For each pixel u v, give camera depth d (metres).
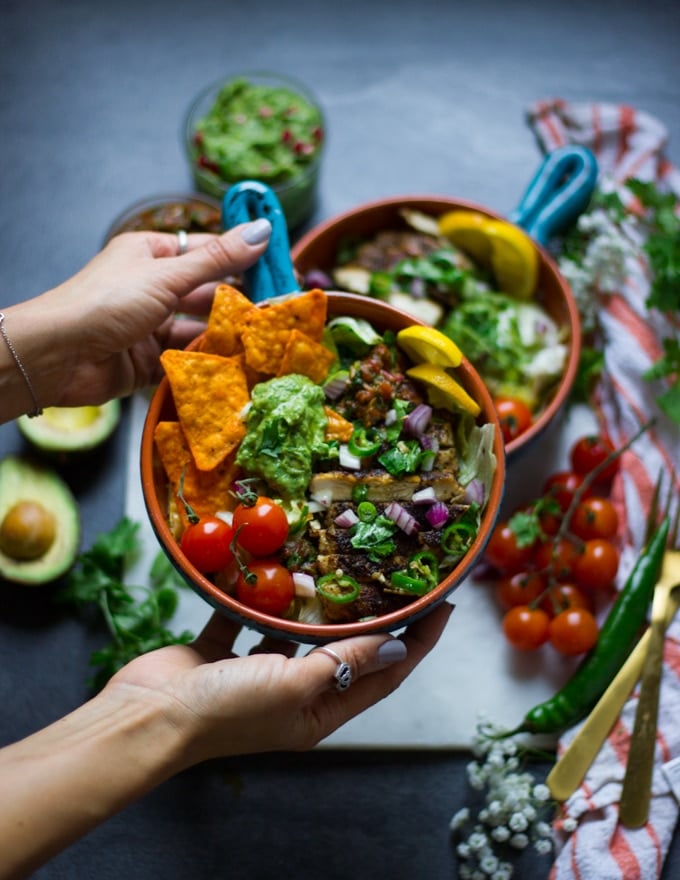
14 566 0.75
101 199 0.88
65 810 0.57
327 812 0.73
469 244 0.79
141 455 0.61
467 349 0.76
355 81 0.92
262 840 0.72
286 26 0.93
